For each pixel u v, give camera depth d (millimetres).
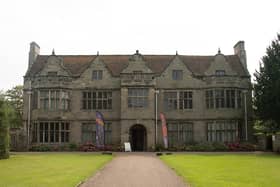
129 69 40188
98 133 37938
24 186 13125
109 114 40469
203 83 40906
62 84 40062
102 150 38250
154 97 40125
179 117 40562
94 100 40750
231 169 18844
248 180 14648
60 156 29812
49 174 16844
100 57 44594
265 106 34688
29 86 41094
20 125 44219
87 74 41062
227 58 44719
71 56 45000
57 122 39594
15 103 52031
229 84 40156
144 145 40812
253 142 40031
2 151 26469
